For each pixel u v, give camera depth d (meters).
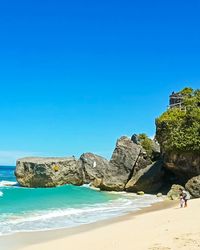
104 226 32.28
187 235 24.31
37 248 24.14
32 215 37.81
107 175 71.56
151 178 66.06
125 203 50.62
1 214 37.75
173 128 63.91
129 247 22.22
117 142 76.75
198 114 61.78
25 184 77.81
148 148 80.44
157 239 23.72
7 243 25.66
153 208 45.19
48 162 77.31
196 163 60.88
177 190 56.44
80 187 75.75
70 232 29.83
